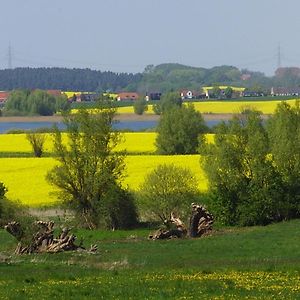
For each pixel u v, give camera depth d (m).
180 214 153.00
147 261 102.31
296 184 160.62
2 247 120.62
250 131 164.50
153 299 62.78
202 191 170.00
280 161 161.50
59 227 150.75
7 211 125.25
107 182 159.12
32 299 64.06
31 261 100.06
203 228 142.50
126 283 73.12
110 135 164.88
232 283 71.94
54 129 168.12
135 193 157.50
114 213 156.38
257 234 137.25
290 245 118.44
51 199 171.75
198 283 72.25
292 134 164.75
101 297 64.75
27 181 192.12
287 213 161.25
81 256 108.12
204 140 172.62
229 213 159.00
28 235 114.00
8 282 75.88
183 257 107.50
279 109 174.50
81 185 160.38
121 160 164.88
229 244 123.12
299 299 61.66
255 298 62.00
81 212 159.75
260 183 159.88
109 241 134.75
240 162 162.38
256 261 99.75
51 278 79.19
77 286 71.44
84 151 162.12
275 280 74.06
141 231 149.62
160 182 153.38
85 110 166.75
